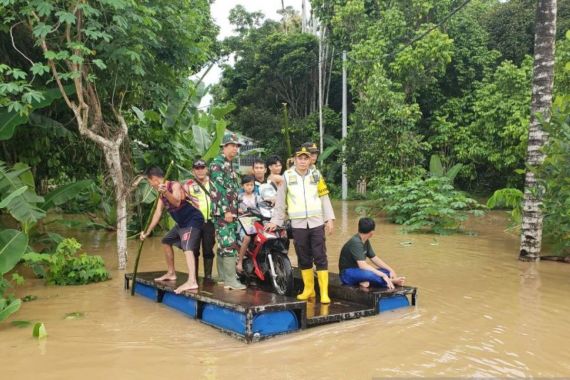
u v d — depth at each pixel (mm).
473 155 18047
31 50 8047
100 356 4305
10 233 6047
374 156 17531
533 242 8570
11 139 8766
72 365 4105
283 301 4938
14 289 6820
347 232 12391
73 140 9828
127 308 5891
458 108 19969
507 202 10406
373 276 5812
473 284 6945
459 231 12273
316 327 5043
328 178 25266
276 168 6359
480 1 23906
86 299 6316
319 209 5652
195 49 9047
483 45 20688
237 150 5879
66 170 11031
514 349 4406
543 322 5195
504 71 16891
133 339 4758
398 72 18859
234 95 32406
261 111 28125
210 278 6383
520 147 13203
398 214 13906
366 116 18344
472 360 4152
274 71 28766
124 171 9008
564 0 18922
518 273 7668
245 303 4832
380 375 3859
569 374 3871
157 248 10328
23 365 4109
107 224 12617
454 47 19797
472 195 20656
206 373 3928
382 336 4754
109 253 9758
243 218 6285
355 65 20000
